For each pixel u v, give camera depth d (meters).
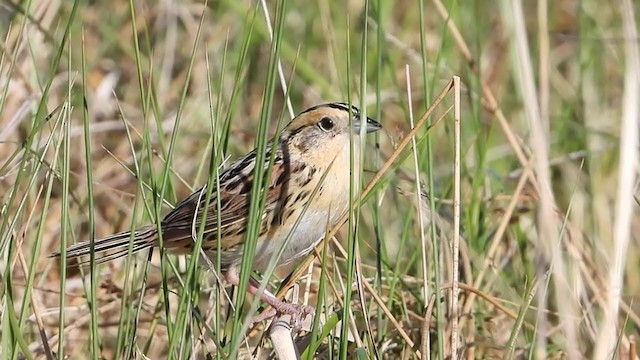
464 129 14.60
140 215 12.68
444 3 16.80
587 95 16.09
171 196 11.02
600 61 17.42
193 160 14.52
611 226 13.52
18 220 10.03
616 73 17.84
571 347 9.17
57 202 13.09
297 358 9.03
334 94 14.33
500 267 11.74
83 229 13.13
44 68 14.41
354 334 9.20
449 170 13.66
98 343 9.57
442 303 10.48
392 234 13.13
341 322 9.25
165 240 10.60
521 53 10.63
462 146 14.42
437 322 9.49
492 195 12.71
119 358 9.14
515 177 13.21
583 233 12.55
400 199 13.12
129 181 14.03
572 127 15.55
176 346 9.38
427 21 17.62
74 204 12.96
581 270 11.24
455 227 9.32
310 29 16.80
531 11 18.45
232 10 16.27
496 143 15.57
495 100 13.13
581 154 14.01
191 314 9.18
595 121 15.95
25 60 13.64
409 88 9.84
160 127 10.66
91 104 14.91
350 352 10.17
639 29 17.23
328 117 10.45
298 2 17.02
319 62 16.47
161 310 10.95
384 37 14.62
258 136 8.49
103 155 14.23
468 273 11.00
